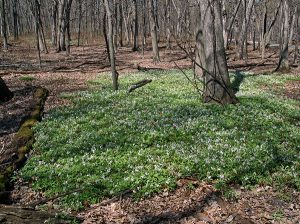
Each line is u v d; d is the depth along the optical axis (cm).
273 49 6228
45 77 2900
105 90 2295
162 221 895
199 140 1329
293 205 953
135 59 4459
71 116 1703
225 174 1075
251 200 984
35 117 1691
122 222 895
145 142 1321
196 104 1848
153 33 4006
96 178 1070
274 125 1528
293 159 1188
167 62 4038
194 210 938
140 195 999
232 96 1881
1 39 7631
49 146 1341
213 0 1784
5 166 1170
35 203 963
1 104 2034
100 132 1445
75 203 968
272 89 2470
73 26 11212
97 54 5128
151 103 1883
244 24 4406
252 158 1163
